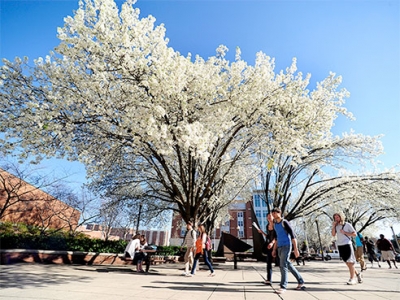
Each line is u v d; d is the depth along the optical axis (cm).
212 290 468
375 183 1409
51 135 843
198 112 887
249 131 1076
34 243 907
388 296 410
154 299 362
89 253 1025
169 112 845
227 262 1892
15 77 806
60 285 457
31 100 817
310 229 3353
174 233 4116
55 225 1717
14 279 493
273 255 577
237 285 545
